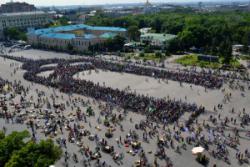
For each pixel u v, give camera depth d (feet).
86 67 551.18
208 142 271.90
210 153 254.68
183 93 406.82
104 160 249.55
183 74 486.38
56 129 305.32
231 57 574.97
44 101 389.80
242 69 519.60
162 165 239.30
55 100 393.09
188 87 430.61
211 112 339.16
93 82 468.34
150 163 242.17
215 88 421.59
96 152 258.57
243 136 281.74
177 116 324.60
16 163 174.70
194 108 345.92
